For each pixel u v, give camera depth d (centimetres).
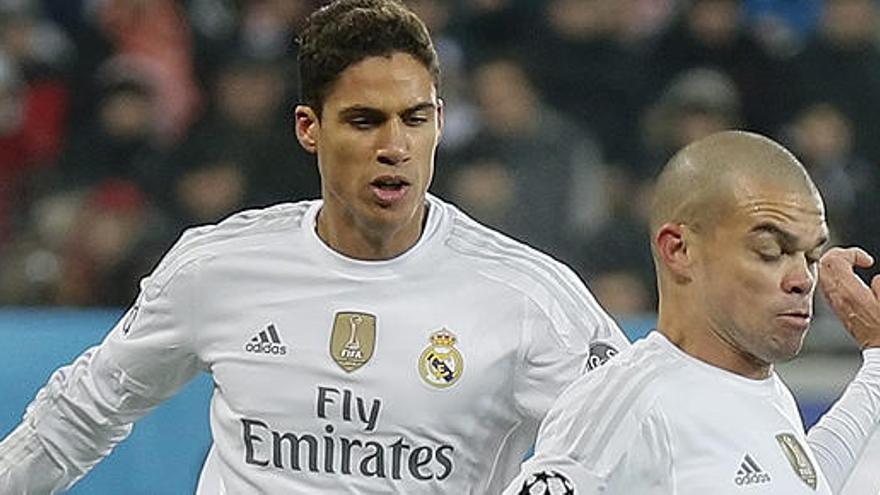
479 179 3597
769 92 3972
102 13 4162
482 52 4000
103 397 1720
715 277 1378
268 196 3644
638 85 3962
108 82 3938
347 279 1617
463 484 1617
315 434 1608
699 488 1349
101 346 1738
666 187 1405
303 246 1633
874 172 3872
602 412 1354
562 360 1598
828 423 1620
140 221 3559
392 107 1542
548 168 3647
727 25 4006
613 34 4000
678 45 3997
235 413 1634
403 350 1599
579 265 3547
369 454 1599
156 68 4047
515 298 1609
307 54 1573
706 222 1379
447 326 1603
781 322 1367
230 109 3750
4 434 2633
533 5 4059
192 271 1652
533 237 3578
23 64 4062
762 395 1401
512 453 1645
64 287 3409
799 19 4447
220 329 1645
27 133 3984
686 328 1398
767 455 1373
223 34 4088
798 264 1370
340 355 1606
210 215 3625
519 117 3697
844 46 4006
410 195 1561
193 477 2622
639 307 3431
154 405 1750
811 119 3844
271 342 1623
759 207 1360
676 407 1361
